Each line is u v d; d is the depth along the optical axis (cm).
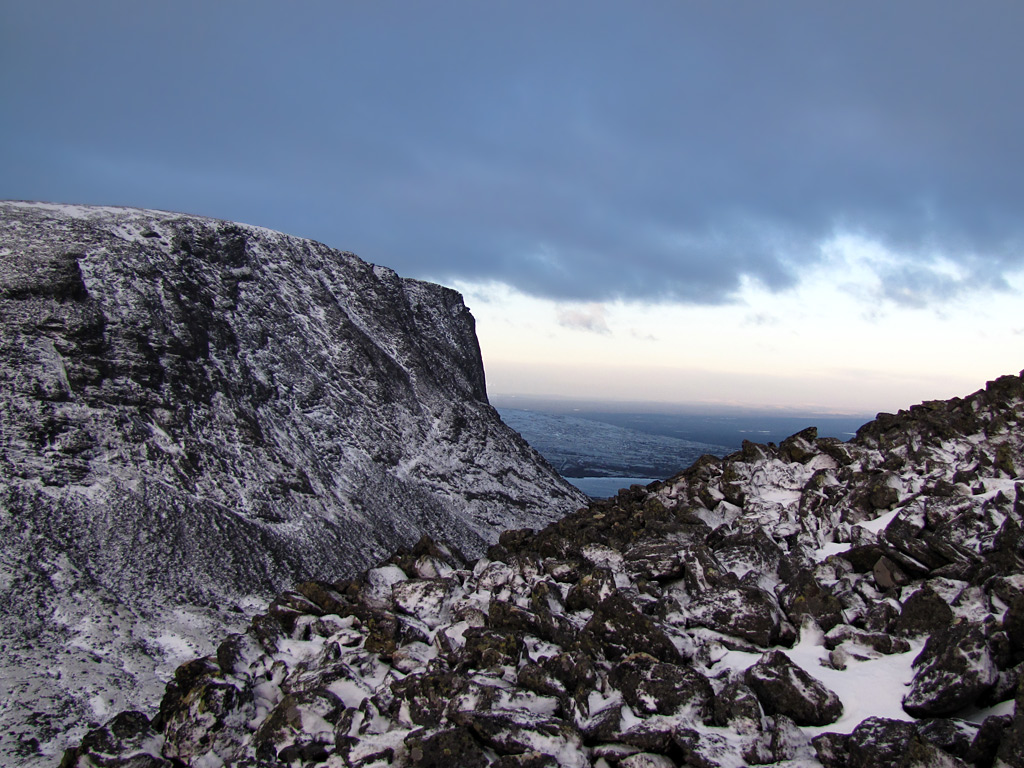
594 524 1294
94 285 6894
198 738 775
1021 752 496
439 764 648
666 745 628
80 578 4250
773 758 595
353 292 10181
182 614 4278
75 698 3102
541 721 660
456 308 12094
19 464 5066
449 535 7356
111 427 5819
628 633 777
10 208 7681
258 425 7088
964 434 1253
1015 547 804
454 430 9162
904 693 643
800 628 798
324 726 770
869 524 1055
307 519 6262
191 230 8625
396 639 903
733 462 1389
